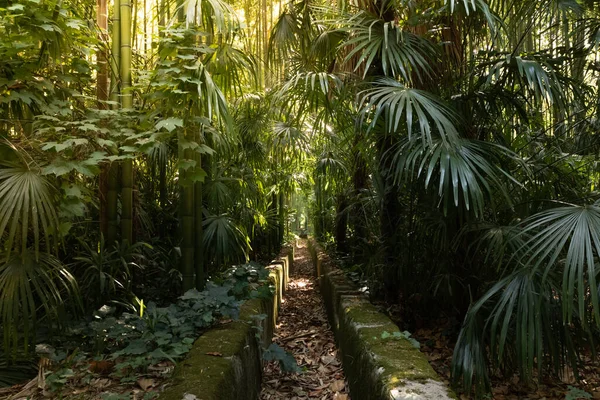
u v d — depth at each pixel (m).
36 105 2.15
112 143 2.01
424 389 1.56
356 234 5.16
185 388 1.58
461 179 1.93
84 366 1.95
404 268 3.00
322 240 8.72
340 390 2.62
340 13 2.88
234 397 1.84
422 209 2.71
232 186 4.31
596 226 1.65
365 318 2.60
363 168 4.91
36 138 2.01
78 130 2.11
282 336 4.03
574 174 2.62
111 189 2.60
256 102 4.31
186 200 2.87
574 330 2.02
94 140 2.13
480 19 2.69
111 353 2.09
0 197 1.75
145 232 3.32
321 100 3.08
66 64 2.34
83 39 2.19
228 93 3.12
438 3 2.73
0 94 2.03
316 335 3.92
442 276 2.55
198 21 2.26
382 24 2.59
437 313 3.01
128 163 2.61
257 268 4.10
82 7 2.65
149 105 2.48
